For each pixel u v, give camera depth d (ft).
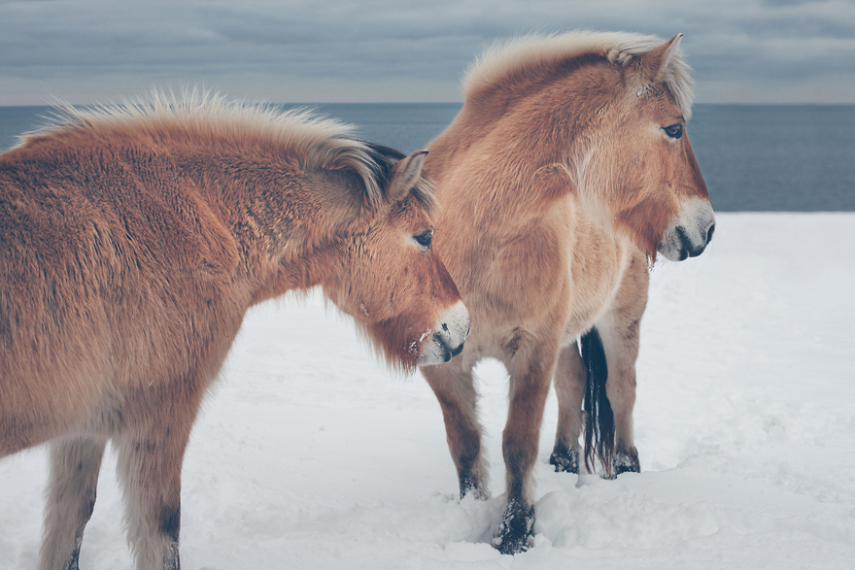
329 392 19.92
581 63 11.53
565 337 13.83
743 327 28.27
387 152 9.80
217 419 16.40
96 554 9.67
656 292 34.63
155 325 7.61
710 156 295.69
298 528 10.71
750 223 60.54
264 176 8.85
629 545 9.95
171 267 7.76
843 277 38.14
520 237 11.09
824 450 14.33
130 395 7.67
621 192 11.66
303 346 25.81
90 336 7.20
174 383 7.88
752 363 22.95
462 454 12.07
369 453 14.89
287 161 9.04
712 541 9.55
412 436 16.21
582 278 13.20
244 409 17.60
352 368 22.81
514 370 11.66
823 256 44.01
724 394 19.40
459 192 11.14
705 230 11.78
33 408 6.95
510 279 11.12
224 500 11.73
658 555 9.34
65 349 7.04
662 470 14.23
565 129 11.27
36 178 7.40
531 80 11.61
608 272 14.02
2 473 12.30
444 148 11.81
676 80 11.42
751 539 9.53
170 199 8.08
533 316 11.32
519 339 11.49
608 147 11.43
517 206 11.04
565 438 15.21
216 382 8.68
